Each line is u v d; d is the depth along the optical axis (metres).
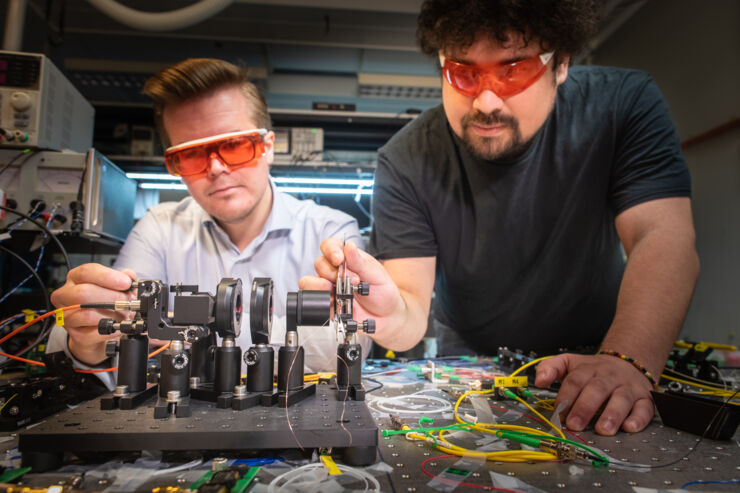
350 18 4.41
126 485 0.59
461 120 1.22
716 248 3.55
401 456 0.70
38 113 2.16
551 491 0.58
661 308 1.12
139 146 3.18
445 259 1.71
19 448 0.63
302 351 0.87
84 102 2.69
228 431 0.66
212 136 1.37
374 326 0.97
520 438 0.76
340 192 3.30
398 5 4.20
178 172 1.38
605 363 0.99
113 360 1.11
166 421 0.71
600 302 1.82
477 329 1.94
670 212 1.34
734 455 0.72
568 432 0.84
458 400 1.00
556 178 1.56
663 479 0.63
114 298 1.01
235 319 0.84
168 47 5.06
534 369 1.33
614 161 1.56
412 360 1.81
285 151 3.24
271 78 5.63
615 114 1.51
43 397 0.89
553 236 1.65
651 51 4.33
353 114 3.29
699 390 1.25
